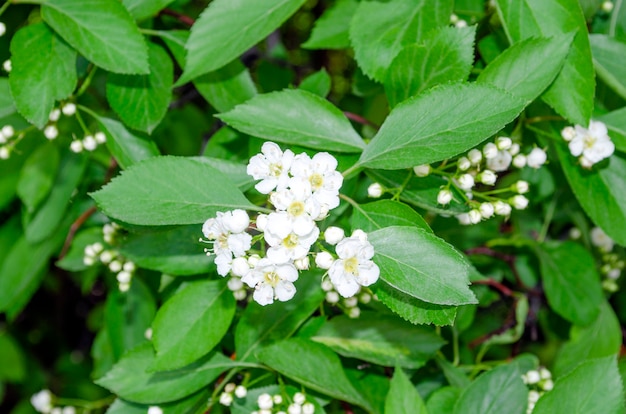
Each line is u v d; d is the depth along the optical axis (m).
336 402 0.39
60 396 0.66
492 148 0.33
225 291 0.34
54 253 0.46
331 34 0.40
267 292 0.29
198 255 0.35
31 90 0.34
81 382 0.66
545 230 0.42
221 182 0.30
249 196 0.35
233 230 0.28
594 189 0.36
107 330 0.41
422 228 0.29
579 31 0.33
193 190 0.30
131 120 0.36
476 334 0.43
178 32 0.37
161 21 0.40
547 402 0.33
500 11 0.34
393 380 0.32
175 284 0.38
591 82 0.33
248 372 0.35
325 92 0.38
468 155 0.33
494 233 0.43
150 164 0.30
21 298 0.46
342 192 0.34
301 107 0.32
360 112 0.53
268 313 0.35
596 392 0.32
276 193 0.28
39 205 0.42
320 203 0.28
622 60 0.36
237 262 0.28
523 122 0.36
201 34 0.34
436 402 0.35
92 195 0.29
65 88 0.35
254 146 0.34
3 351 0.61
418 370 0.39
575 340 0.41
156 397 0.34
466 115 0.29
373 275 0.28
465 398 0.34
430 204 0.33
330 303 0.36
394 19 0.35
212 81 0.37
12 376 0.61
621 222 0.36
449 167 0.34
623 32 0.38
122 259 0.39
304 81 0.38
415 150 0.30
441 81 0.33
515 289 0.45
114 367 0.34
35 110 0.34
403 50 0.33
